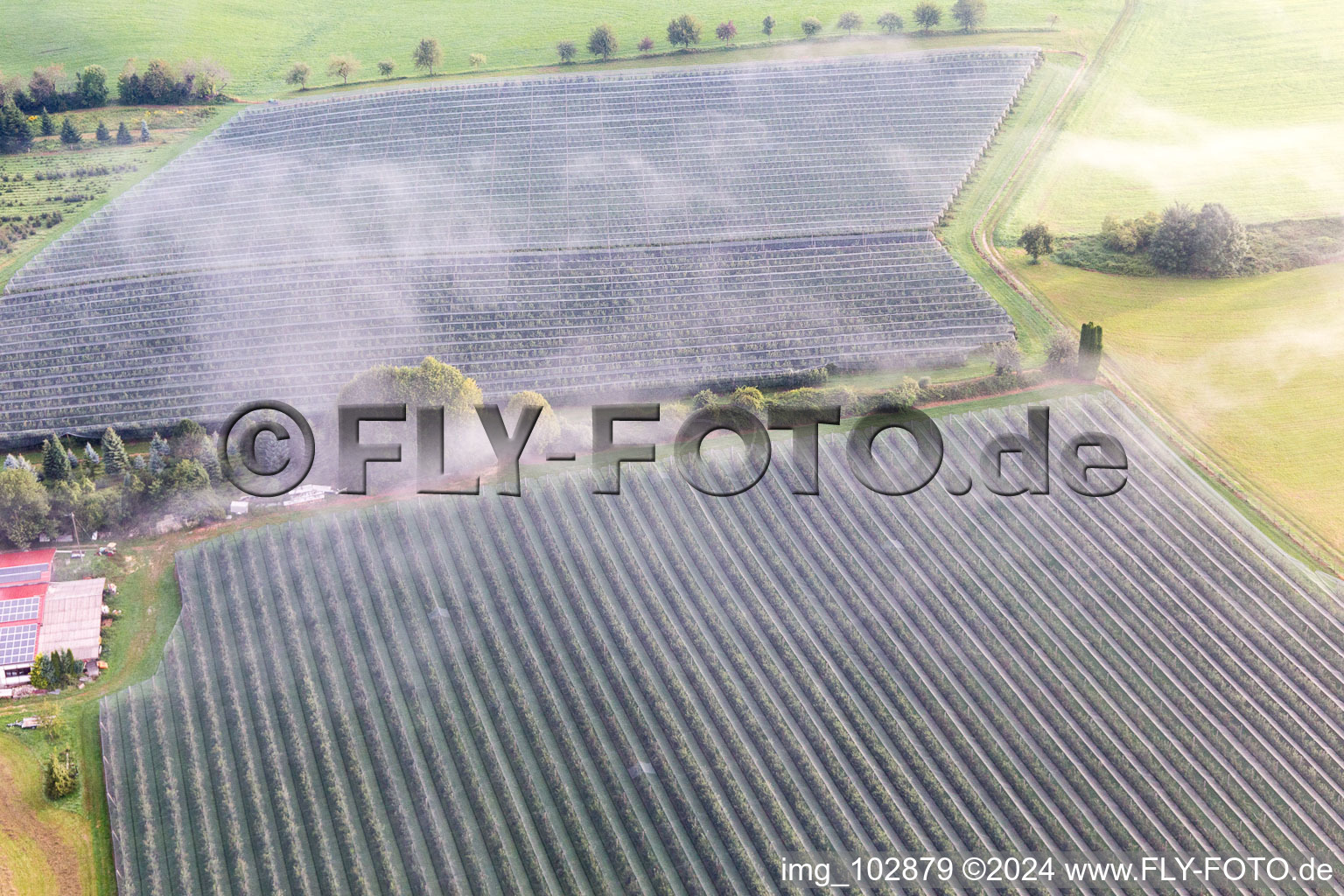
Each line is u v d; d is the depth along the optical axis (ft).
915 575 319.47
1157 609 310.04
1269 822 262.26
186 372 413.18
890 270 459.73
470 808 264.93
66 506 326.65
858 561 325.01
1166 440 368.07
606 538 329.52
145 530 329.72
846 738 279.69
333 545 323.57
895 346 417.49
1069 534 333.62
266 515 333.62
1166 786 270.46
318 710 282.56
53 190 536.83
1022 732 280.92
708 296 447.01
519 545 325.62
